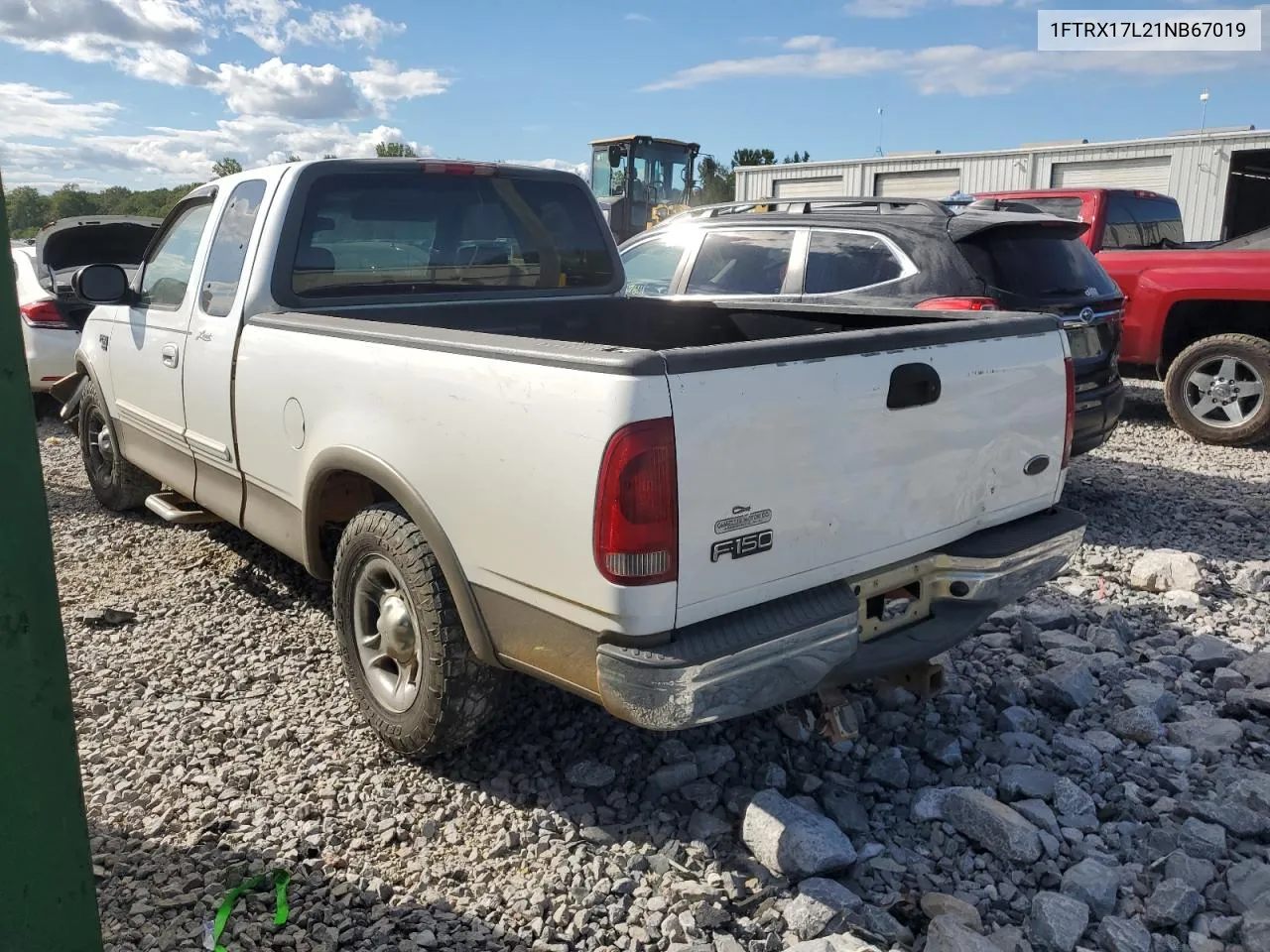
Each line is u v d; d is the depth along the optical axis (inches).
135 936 99.6
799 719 136.3
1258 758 133.8
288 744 137.5
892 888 108.3
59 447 320.2
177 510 191.0
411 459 117.9
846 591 110.8
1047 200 394.3
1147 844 115.0
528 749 134.8
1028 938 100.3
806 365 104.0
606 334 191.0
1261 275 313.3
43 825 66.5
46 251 367.9
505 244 179.9
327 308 158.4
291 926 102.0
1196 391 331.3
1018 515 134.6
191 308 171.8
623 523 93.2
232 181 173.5
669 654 95.7
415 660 127.8
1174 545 227.9
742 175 1034.1
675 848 113.5
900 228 233.5
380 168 163.5
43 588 64.6
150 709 146.7
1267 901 101.7
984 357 123.9
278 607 184.4
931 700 146.4
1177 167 782.5
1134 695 146.9
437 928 102.0
